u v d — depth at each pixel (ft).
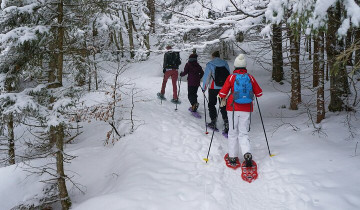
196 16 17.15
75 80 19.53
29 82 15.85
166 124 19.27
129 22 53.36
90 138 19.90
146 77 41.11
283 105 25.71
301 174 11.53
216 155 14.82
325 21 9.49
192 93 22.48
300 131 16.69
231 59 47.62
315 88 18.03
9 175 13.50
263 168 13.00
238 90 12.96
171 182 11.44
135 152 14.69
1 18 11.92
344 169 11.19
